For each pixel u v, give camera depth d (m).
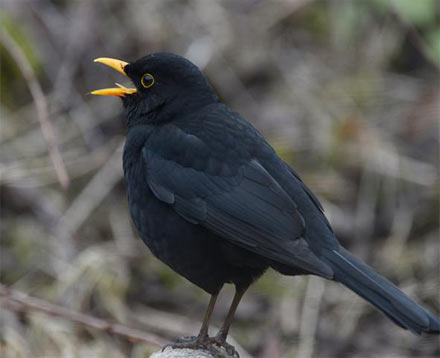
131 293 12.59
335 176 13.80
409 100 14.62
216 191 9.00
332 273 8.44
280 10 15.59
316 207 9.17
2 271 12.53
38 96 11.56
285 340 12.17
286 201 8.93
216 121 9.33
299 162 13.93
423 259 13.04
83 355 11.46
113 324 11.12
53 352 11.42
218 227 8.88
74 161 13.62
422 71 15.17
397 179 13.73
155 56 9.53
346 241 13.30
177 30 14.91
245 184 9.01
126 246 12.91
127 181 9.45
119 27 14.84
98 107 14.21
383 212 13.57
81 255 12.66
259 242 8.77
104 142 13.92
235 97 14.58
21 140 13.73
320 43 15.47
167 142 9.22
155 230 9.20
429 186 13.66
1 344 11.42
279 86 14.81
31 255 12.66
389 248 13.15
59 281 12.35
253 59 14.95
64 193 13.39
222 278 9.17
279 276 12.84
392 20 15.29
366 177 13.77
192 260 9.09
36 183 13.33
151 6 14.99
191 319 12.44
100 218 13.23
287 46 15.28
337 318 12.53
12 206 13.19
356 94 14.60
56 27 14.75
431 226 13.46
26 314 11.61
